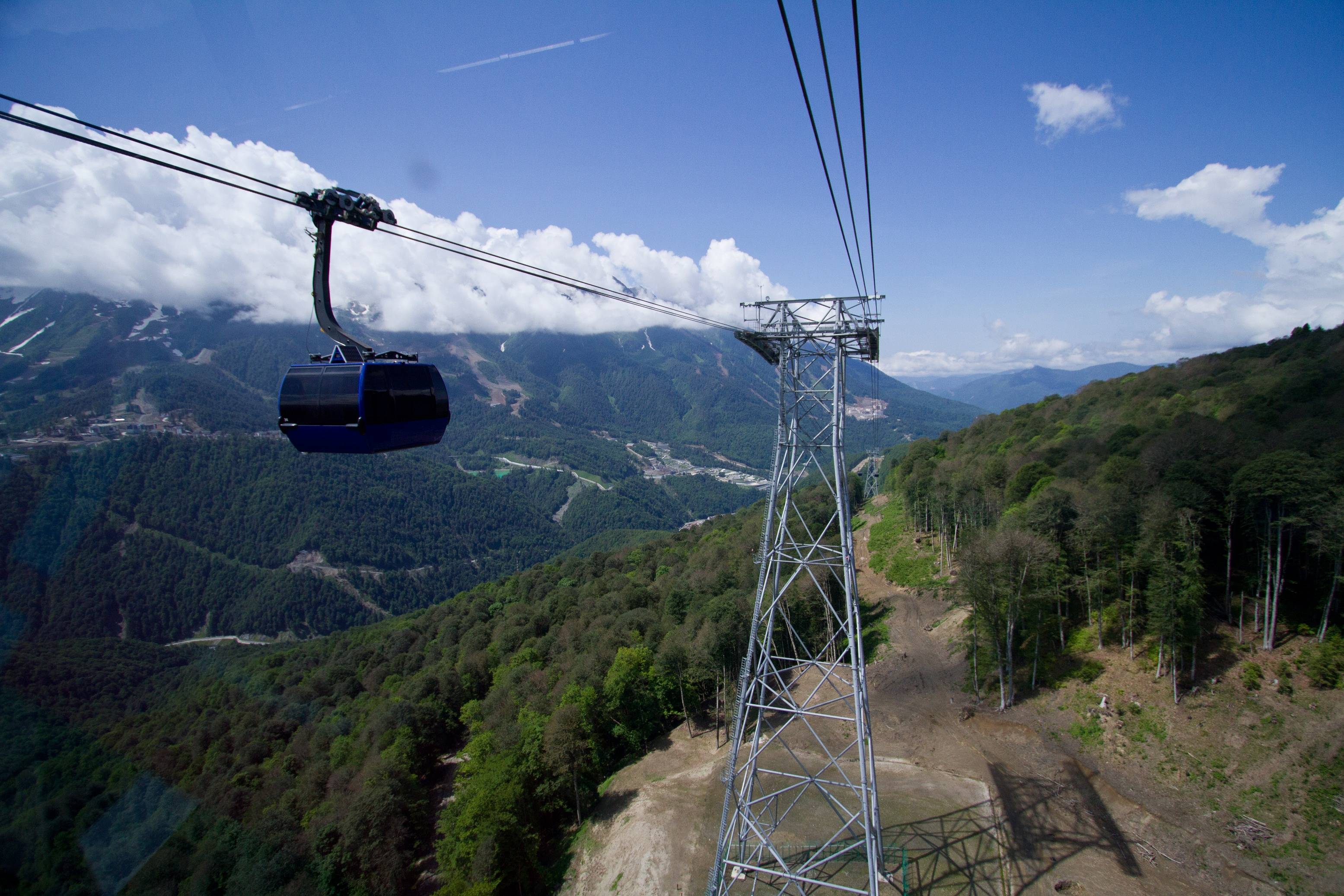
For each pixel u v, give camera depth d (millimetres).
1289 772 32250
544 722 50062
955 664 51469
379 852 44688
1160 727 37781
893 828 32906
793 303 27062
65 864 43969
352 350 13039
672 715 56875
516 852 38688
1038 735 40812
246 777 57906
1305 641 37625
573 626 81562
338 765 60312
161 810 50531
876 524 102875
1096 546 47000
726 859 26344
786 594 58625
